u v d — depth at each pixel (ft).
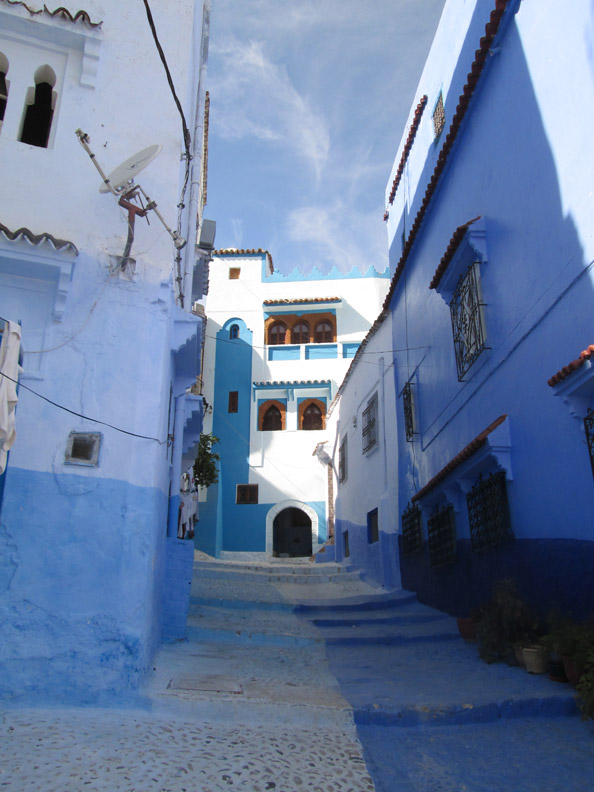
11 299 19.21
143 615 17.56
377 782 12.83
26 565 16.88
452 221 31.71
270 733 15.02
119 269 20.31
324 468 72.38
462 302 28.71
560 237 20.27
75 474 18.01
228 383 76.59
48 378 18.71
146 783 11.54
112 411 18.94
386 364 46.32
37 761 11.99
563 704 16.58
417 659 23.24
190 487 54.60
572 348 19.40
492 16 24.57
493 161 26.14
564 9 20.30
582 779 12.82
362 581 45.34
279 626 29.30
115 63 22.94
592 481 18.24
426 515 35.24
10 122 21.35
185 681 18.06
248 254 82.12
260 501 71.87
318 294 79.25
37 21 21.89
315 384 73.67
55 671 16.17
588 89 18.75
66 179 21.02
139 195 20.99
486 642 21.52
